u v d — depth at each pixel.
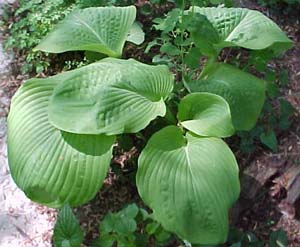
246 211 1.00
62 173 0.86
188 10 1.09
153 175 0.86
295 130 1.07
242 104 0.99
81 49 1.02
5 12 1.24
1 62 1.17
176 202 0.84
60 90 0.88
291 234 0.98
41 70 1.13
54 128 0.89
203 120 0.91
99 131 0.85
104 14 1.06
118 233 0.88
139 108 0.88
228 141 1.05
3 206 0.99
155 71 0.94
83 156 0.87
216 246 0.92
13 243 0.94
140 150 1.03
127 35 1.06
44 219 0.97
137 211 0.89
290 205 0.99
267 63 1.17
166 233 0.90
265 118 1.07
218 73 1.02
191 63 1.01
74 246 0.87
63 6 1.17
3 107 1.11
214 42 1.03
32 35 1.15
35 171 0.87
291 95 1.13
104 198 0.99
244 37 1.04
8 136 0.91
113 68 0.92
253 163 1.02
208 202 0.83
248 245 0.94
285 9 1.28
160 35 1.18
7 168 1.03
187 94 1.01
